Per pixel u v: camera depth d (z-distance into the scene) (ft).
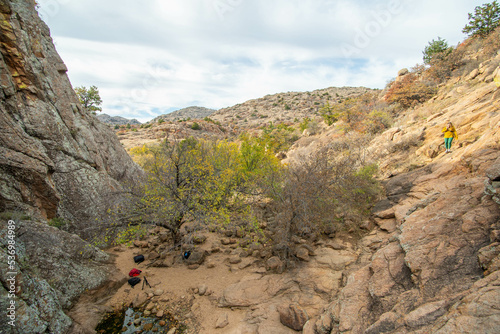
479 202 14.74
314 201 24.27
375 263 15.14
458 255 11.76
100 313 18.29
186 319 17.62
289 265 21.77
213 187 26.58
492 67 43.47
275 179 29.14
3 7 24.11
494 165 14.17
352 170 29.45
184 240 25.89
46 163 23.75
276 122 304.30
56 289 17.70
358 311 12.65
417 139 36.91
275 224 30.42
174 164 25.39
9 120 22.00
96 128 40.52
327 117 98.32
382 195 29.32
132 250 28.43
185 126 213.05
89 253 22.56
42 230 19.97
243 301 18.38
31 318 13.60
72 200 28.19
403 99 62.34
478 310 8.05
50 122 27.68
